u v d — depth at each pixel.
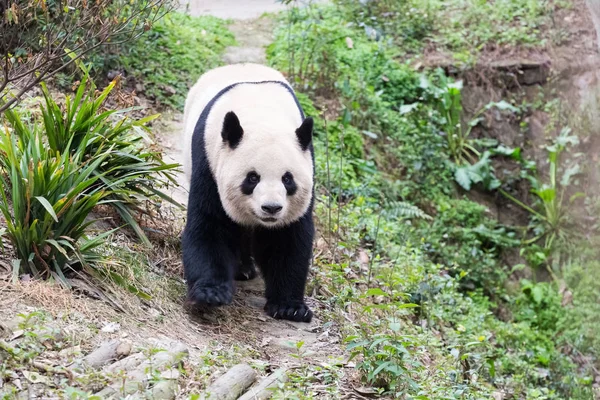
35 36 6.96
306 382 5.21
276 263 6.36
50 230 5.46
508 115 13.39
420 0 14.76
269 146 5.77
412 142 12.21
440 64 13.50
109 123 6.77
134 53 10.78
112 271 5.79
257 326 6.19
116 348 4.95
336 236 8.41
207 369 5.07
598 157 12.84
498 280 11.55
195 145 6.37
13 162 5.49
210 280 5.95
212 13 14.68
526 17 14.61
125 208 6.45
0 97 5.97
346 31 13.25
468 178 12.42
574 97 13.45
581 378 9.45
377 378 5.44
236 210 5.86
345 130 11.24
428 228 11.29
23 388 4.35
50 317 5.04
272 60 12.48
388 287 7.60
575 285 11.75
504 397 7.21
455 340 7.67
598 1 10.76
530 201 13.01
